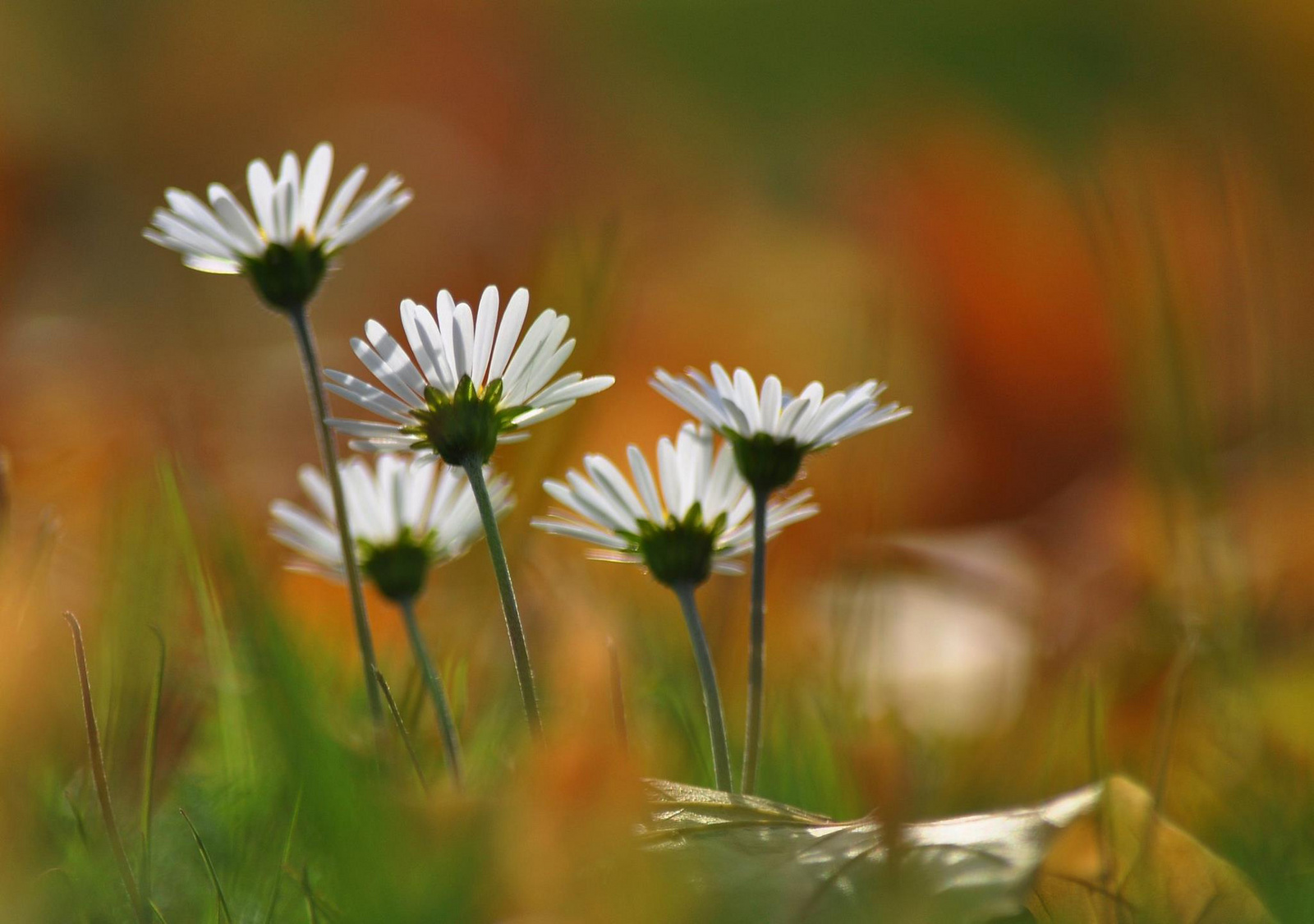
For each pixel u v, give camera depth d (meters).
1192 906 0.74
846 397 0.76
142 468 0.81
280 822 0.76
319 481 0.78
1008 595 0.88
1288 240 1.06
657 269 1.62
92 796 0.77
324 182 0.77
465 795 0.74
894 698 0.81
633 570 0.85
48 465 0.93
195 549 0.78
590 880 0.73
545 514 0.84
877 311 1.18
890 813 0.73
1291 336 0.93
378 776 0.75
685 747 0.78
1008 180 1.61
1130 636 0.84
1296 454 0.87
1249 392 0.92
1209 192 1.10
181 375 1.25
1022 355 1.30
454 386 0.75
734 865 0.73
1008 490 1.25
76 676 0.79
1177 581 0.84
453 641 0.82
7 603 0.79
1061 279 1.31
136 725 0.79
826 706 0.80
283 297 0.77
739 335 1.42
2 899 0.75
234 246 0.77
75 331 1.45
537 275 0.98
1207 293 0.95
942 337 1.35
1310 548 0.84
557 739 0.75
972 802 0.79
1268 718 0.80
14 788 0.76
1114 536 0.94
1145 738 0.81
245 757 0.77
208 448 0.88
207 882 0.76
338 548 0.78
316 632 0.81
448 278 1.68
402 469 0.78
